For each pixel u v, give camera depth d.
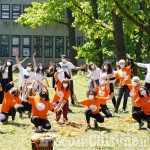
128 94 16.61
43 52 51.00
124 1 20.56
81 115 15.98
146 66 16.20
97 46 33.41
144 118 12.98
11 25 50.34
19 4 50.34
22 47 50.53
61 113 14.54
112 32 27.77
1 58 50.12
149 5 21.86
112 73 16.72
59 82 13.92
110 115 15.21
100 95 15.16
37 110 12.50
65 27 51.25
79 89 26.53
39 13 40.22
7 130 12.81
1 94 17.70
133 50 34.59
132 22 21.47
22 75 17.25
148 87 15.73
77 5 24.23
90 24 25.44
